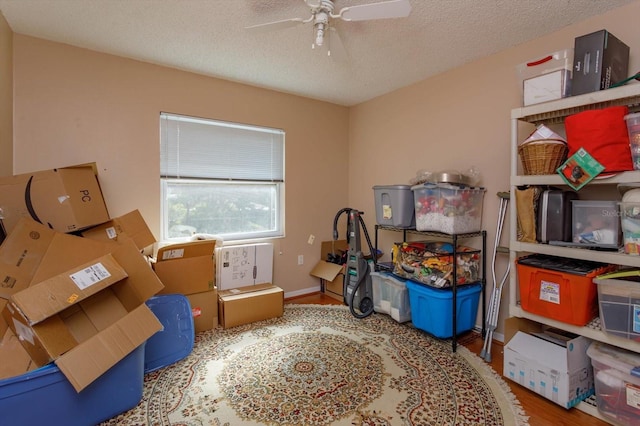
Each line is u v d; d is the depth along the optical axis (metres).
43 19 2.18
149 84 2.88
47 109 2.47
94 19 2.18
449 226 2.53
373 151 3.91
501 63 2.63
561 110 2.02
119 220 2.44
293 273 3.84
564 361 1.80
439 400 1.90
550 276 1.90
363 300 3.28
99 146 2.68
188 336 2.43
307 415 1.77
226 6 2.03
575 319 1.80
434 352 2.48
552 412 1.80
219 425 1.69
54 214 2.12
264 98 3.54
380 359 2.36
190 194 3.20
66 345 1.62
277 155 3.70
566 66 1.90
